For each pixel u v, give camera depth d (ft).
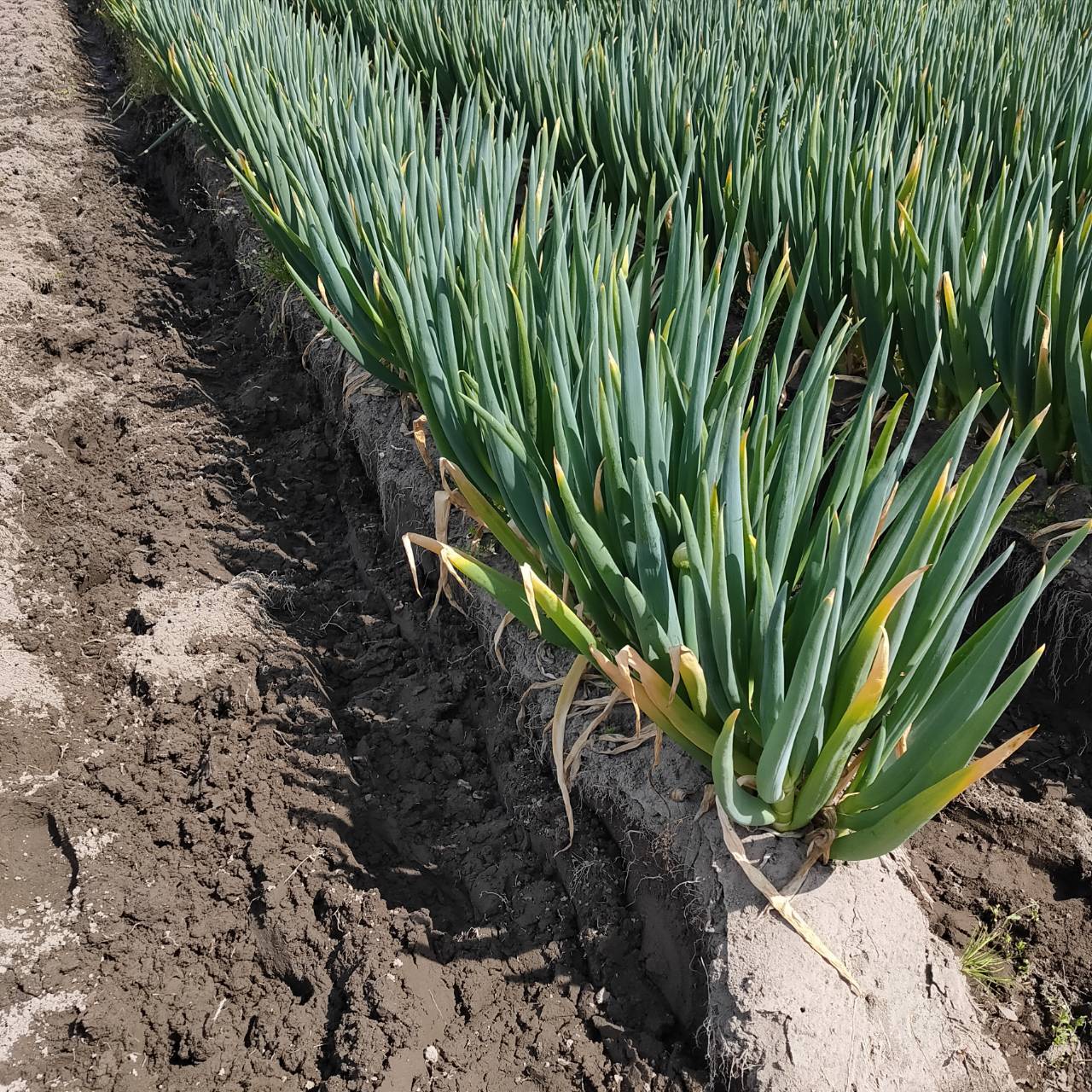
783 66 15.43
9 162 19.67
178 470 12.19
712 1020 5.64
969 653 5.50
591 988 6.42
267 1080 6.12
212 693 8.84
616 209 13.66
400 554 10.42
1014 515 8.82
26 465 11.63
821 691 5.13
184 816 7.83
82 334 14.66
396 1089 5.91
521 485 6.88
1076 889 6.84
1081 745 7.92
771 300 7.07
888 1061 5.51
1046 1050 5.91
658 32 17.48
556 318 6.91
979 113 12.66
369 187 10.38
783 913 5.78
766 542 5.90
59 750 8.40
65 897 7.30
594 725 7.03
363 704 8.95
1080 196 11.94
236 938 6.93
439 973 6.59
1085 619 7.96
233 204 17.26
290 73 15.40
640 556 5.57
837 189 10.08
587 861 6.94
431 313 7.91
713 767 5.39
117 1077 6.20
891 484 5.26
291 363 13.99
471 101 11.55
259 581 10.31
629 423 6.02
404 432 10.86
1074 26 17.28
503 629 8.26
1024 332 8.30
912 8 19.54
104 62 29.55
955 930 6.51
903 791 5.42
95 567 10.46
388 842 7.64
